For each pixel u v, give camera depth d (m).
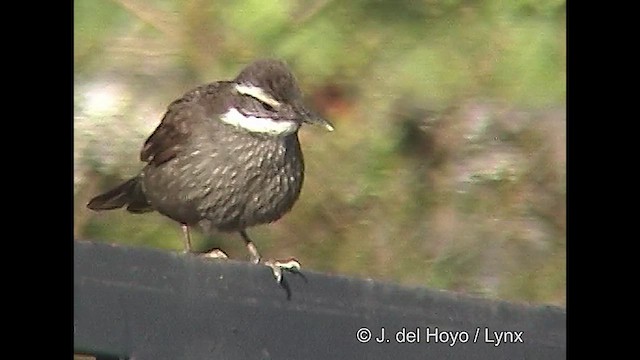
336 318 8.60
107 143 13.30
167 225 13.25
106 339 8.19
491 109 13.62
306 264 13.45
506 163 13.56
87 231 13.23
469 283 13.53
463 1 13.70
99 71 13.39
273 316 8.48
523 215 13.54
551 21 13.58
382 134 13.53
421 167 13.58
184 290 8.29
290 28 13.45
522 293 13.51
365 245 13.48
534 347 8.82
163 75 13.41
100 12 13.44
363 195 13.51
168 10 13.42
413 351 8.67
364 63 13.55
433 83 13.61
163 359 8.23
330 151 13.52
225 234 12.06
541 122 13.58
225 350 8.37
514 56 13.60
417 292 8.72
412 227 13.53
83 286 8.23
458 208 13.56
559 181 13.55
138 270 8.22
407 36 13.61
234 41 13.41
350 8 13.52
